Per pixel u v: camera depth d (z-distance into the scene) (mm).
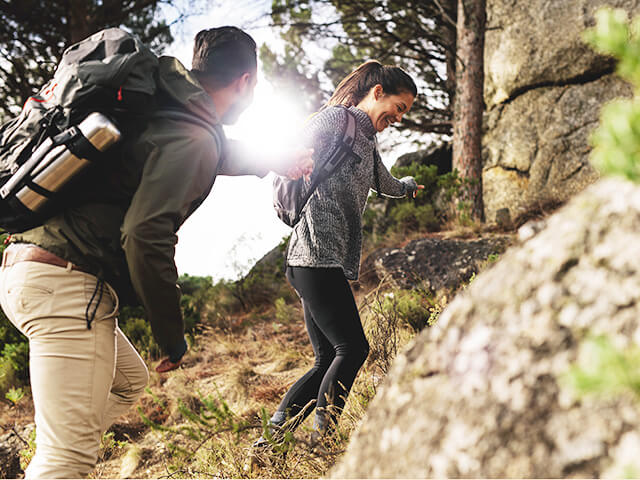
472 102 8484
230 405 3648
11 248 1552
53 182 1411
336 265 2238
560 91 7840
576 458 613
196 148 1466
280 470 1961
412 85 2422
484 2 8523
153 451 3137
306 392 2322
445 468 725
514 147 8242
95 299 1493
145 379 1985
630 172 526
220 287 7793
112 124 1378
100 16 8633
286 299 7137
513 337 738
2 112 8945
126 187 1465
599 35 531
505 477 662
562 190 7504
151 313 1469
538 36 7992
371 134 2412
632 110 514
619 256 683
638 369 442
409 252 5965
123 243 1390
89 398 1487
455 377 786
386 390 906
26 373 4727
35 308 1456
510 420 688
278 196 2328
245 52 1720
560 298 713
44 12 8570
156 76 1496
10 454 2836
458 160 8539
